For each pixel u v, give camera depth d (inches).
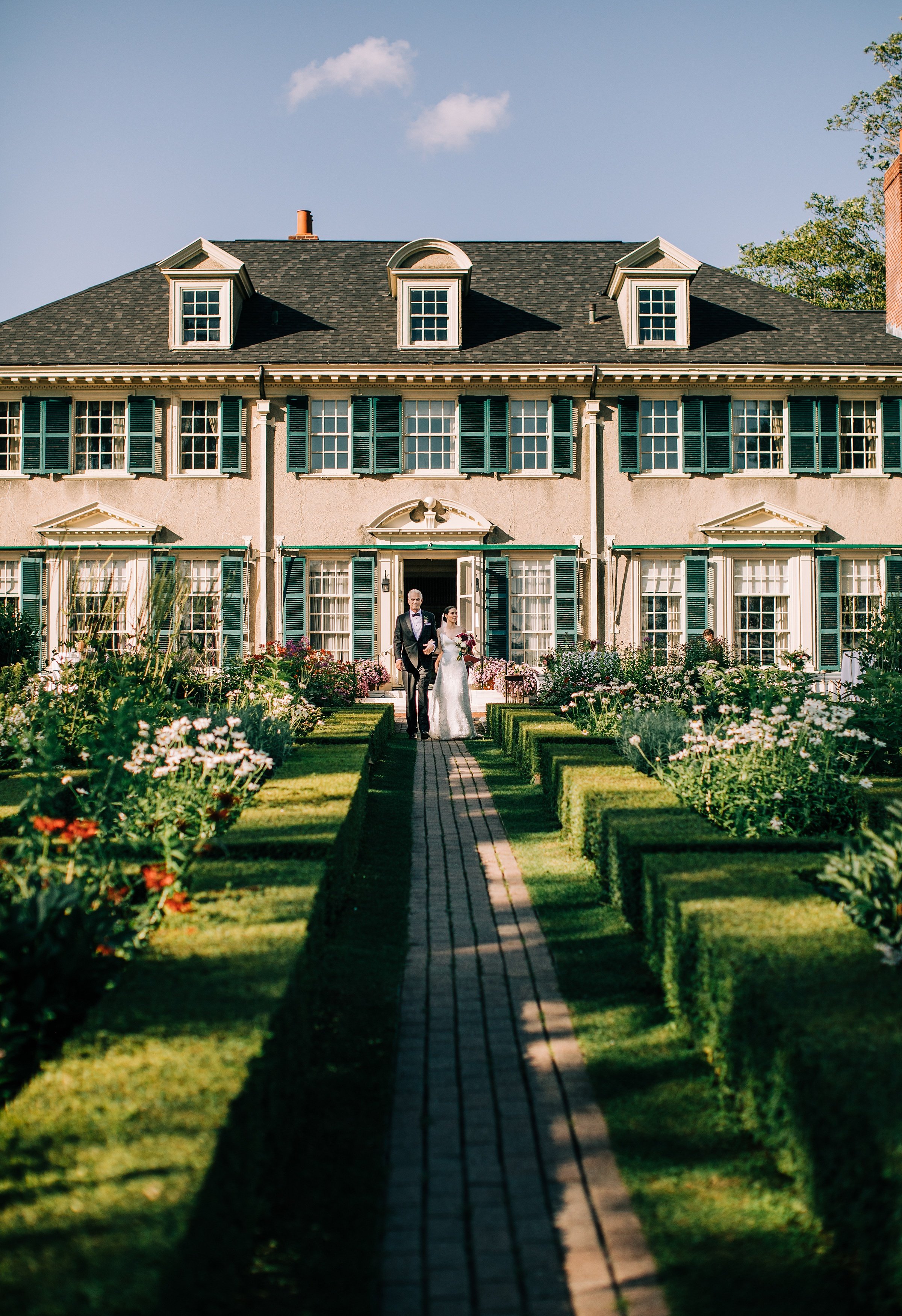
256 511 821.2
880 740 368.5
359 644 821.2
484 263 946.1
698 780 305.4
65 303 880.9
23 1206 90.0
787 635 834.2
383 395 826.8
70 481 820.0
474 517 824.9
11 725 394.6
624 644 818.8
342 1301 115.0
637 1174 141.6
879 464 839.7
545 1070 177.9
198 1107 106.6
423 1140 154.6
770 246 1352.1
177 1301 83.0
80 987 137.3
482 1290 118.9
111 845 206.5
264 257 946.7
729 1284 116.8
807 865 214.1
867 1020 129.0
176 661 446.3
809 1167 124.7
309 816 251.6
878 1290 103.7
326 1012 198.1
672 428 839.1
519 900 279.4
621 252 967.6
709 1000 167.0
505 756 537.0
